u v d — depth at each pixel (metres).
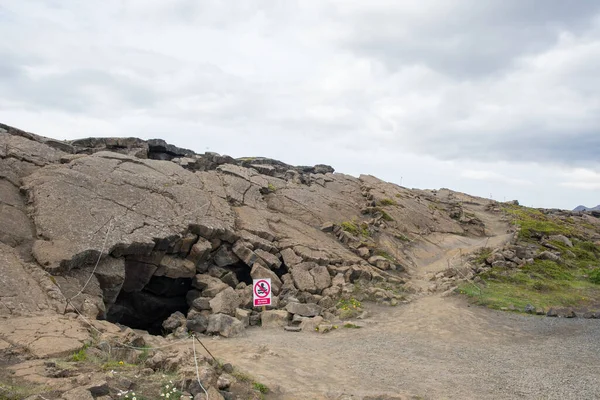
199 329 13.67
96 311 12.37
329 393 8.37
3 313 10.48
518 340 13.95
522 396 8.74
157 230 15.98
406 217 31.20
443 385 9.34
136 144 24.62
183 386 7.03
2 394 6.09
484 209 42.12
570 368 10.87
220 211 20.03
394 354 11.88
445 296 19.59
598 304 19.78
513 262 24.81
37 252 13.34
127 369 7.73
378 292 18.64
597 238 36.72
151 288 16.34
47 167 17.17
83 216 15.15
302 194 27.45
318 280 18.67
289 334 13.95
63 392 6.30
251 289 16.83
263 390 8.14
